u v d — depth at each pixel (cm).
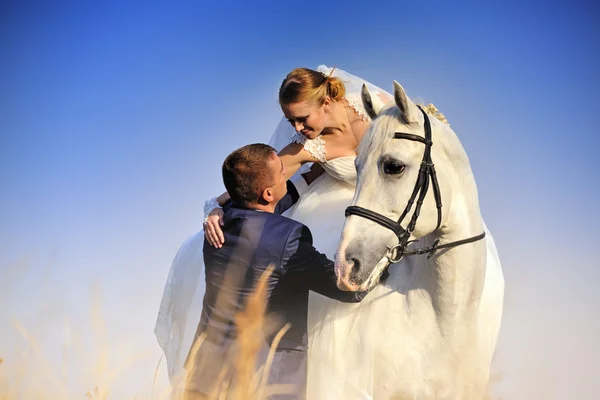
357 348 449
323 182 523
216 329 444
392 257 418
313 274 443
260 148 461
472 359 445
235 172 457
